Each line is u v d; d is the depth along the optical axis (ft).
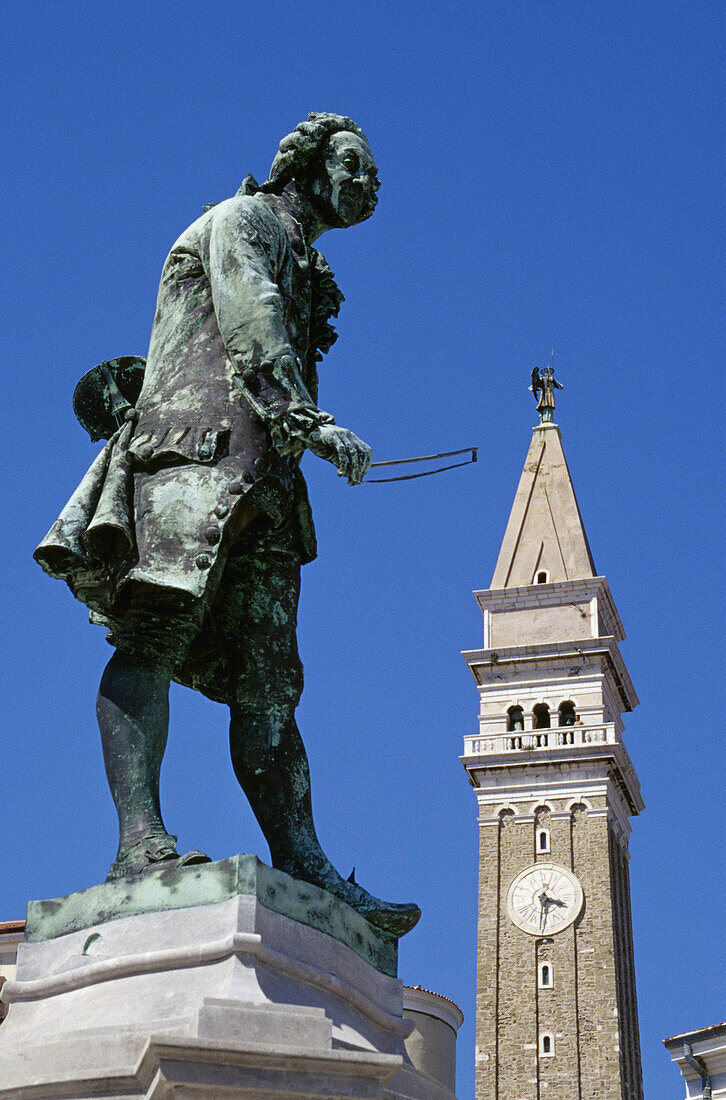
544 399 358.43
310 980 16.72
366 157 22.67
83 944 17.11
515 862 299.38
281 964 16.39
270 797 19.85
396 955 18.95
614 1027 280.31
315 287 22.12
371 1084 15.16
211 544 18.92
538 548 330.95
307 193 22.52
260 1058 14.76
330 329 22.25
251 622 20.36
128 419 20.20
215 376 20.03
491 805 305.53
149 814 18.12
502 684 314.76
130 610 19.33
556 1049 281.33
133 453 19.56
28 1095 15.37
